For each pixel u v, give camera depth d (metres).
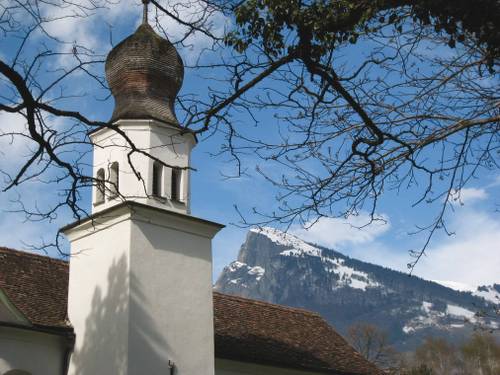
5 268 25.84
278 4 12.55
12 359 22.89
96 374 23.55
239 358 27.62
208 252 26.05
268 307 34.12
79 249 25.84
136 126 25.53
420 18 12.41
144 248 24.30
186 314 24.70
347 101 12.62
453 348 80.94
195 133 12.95
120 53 26.47
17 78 11.35
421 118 13.27
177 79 26.98
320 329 35.03
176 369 23.83
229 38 13.04
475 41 13.08
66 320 25.12
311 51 12.50
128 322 23.09
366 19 12.28
